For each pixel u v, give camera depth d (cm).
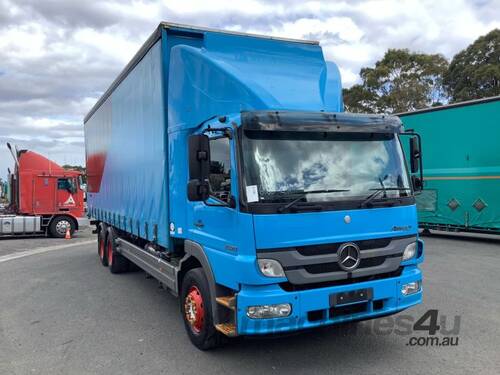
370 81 3488
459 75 3166
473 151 1369
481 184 1353
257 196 427
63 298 812
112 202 1003
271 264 422
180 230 577
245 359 496
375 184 480
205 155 455
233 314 455
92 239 2006
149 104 686
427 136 1501
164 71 617
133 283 939
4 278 1025
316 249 438
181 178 574
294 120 450
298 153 454
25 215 2030
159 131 638
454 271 936
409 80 3388
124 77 855
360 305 459
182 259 566
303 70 559
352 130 477
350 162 475
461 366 460
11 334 611
